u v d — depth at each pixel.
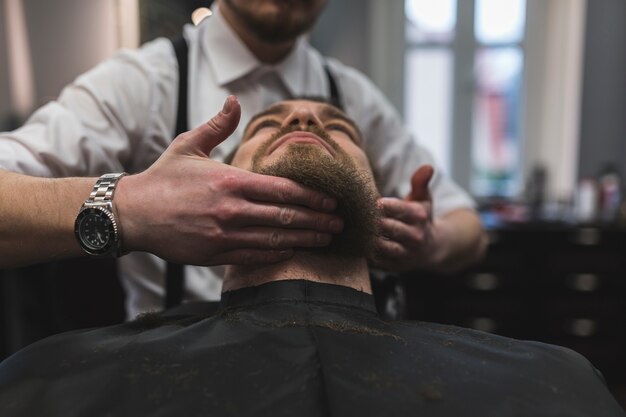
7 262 0.67
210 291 1.04
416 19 2.52
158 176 0.64
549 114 2.55
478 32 2.53
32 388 0.51
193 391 0.49
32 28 1.24
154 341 0.57
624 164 2.48
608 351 2.09
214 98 1.06
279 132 0.77
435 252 1.04
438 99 2.57
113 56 1.05
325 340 0.56
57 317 1.11
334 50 2.48
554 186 2.57
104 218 0.61
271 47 1.08
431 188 1.27
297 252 0.69
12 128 1.26
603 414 0.50
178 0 1.31
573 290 2.07
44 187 0.66
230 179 0.62
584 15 2.40
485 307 2.09
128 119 0.98
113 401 0.49
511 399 0.50
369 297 0.71
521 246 2.06
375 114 1.27
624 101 2.45
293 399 0.48
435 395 0.49
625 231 2.04
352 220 0.67
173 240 0.64
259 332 0.58
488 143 2.60
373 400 0.48
